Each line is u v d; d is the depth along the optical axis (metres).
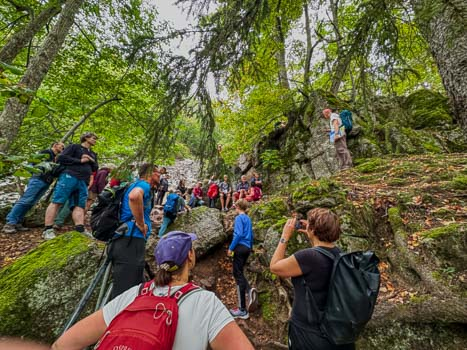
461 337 2.15
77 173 4.14
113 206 2.51
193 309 1.02
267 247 3.82
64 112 7.29
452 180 3.61
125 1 6.70
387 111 8.36
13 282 2.86
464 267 2.31
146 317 0.96
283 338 3.07
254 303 3.41
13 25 5.65
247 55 3.32
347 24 7.30
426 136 6.89
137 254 2.44
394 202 3.41
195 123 3.41
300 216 3.87
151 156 2.94
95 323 1.10
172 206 5.04
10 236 4.30
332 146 7.96
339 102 8.88
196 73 3.04
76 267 2.98
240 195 9.38
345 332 1.48
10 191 5.96
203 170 3.58
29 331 2.55
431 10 2.06
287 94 9.76
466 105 3.01
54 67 6.88
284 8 4.32
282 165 9.30
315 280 1.67
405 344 2.28
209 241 4.73
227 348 0.98
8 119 4.26
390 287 2.63
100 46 7.13
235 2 2.90
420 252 2.59
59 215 4.92
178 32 3.07
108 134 8.54
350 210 3.44
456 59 3.00
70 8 5.07
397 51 2.84
